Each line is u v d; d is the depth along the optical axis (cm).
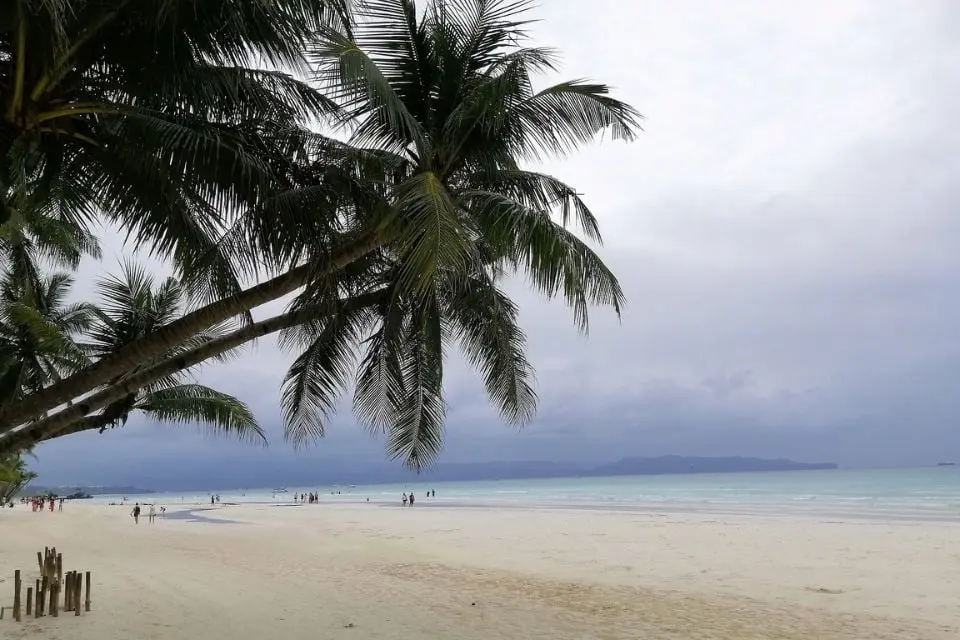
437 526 3067
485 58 690
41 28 454
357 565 1644
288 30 522
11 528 2650
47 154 559
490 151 655
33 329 1013
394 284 793
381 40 680
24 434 680
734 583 1387
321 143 666
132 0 480
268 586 1232
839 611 1097
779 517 3312
